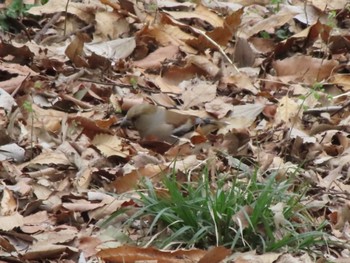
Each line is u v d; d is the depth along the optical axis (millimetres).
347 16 15578
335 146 10922
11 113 10828
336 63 13203
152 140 10945
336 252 8383
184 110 11703
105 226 8508
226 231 8266
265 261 7867
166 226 8406
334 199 9586
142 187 9133
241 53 13664
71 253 7918
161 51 13547
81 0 14898
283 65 13367
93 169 9719
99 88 12094
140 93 12117
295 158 10688
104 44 13430
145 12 14492
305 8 15125
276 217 8266
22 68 12297
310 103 12195
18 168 9758
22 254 7832
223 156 10469
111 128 11125
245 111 11648
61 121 10898
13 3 14234
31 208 8742
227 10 15594
